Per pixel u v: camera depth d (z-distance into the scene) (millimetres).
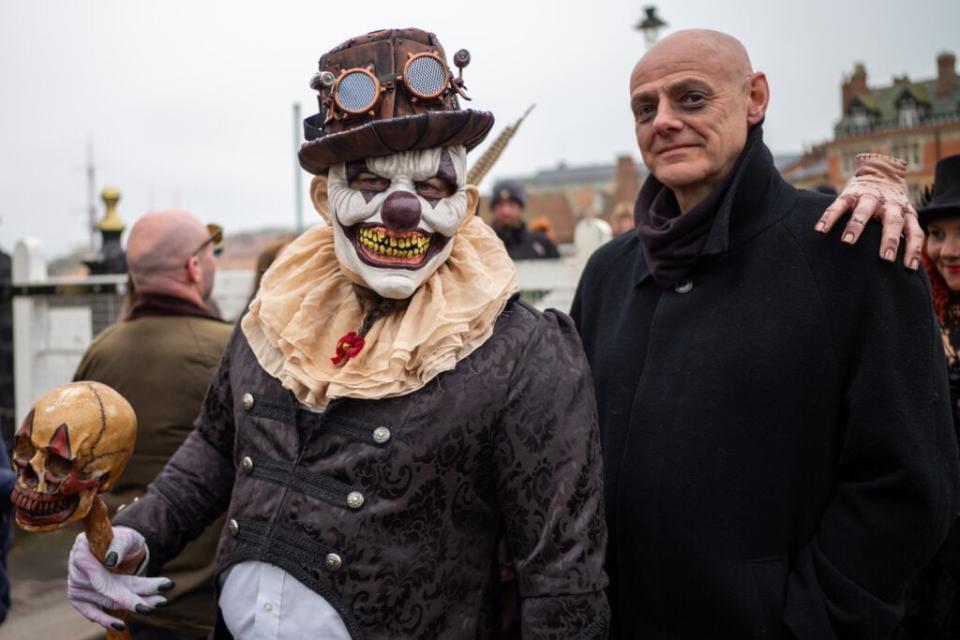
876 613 1495
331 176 1522
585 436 1442
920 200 2379
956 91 22781
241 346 1671
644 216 1829
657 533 1622
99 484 1460
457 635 1438
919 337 1525
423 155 1454
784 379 1574
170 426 2408
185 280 2555
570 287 3717
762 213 1670
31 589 3906
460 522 1441
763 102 1706
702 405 1611
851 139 23266
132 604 1506
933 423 1514
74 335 4871
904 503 1494
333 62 1515
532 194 33344
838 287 1570
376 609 1396
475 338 1451
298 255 1655
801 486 1584
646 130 1688
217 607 1592
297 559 1434
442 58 1499
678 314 1688
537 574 1397
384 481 1405
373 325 1543
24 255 4941
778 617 1549
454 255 1565
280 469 1498
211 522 1743
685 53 1626
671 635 1629
